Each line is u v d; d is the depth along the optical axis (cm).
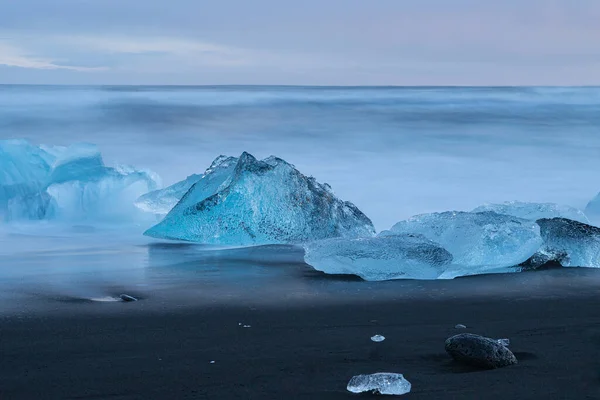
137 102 2473
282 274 664
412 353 419
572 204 1311
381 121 2170
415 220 764
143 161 1566
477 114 2355
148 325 483
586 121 2238
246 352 421
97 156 1108
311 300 563
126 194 1027
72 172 1065
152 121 2080
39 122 2027
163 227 873
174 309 529
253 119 2180
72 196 1006
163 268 689
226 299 564
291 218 848
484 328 479
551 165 1617
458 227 723
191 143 1794
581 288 611
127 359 407
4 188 1062
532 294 588
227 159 959
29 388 359
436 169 1521
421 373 381
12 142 1134
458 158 1661
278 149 1728
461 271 672
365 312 525
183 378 373
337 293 589
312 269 688
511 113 2398
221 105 2455
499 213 782
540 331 470
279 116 2236
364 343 441
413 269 650
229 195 855
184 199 925
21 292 583
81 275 654
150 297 569
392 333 466
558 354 416
